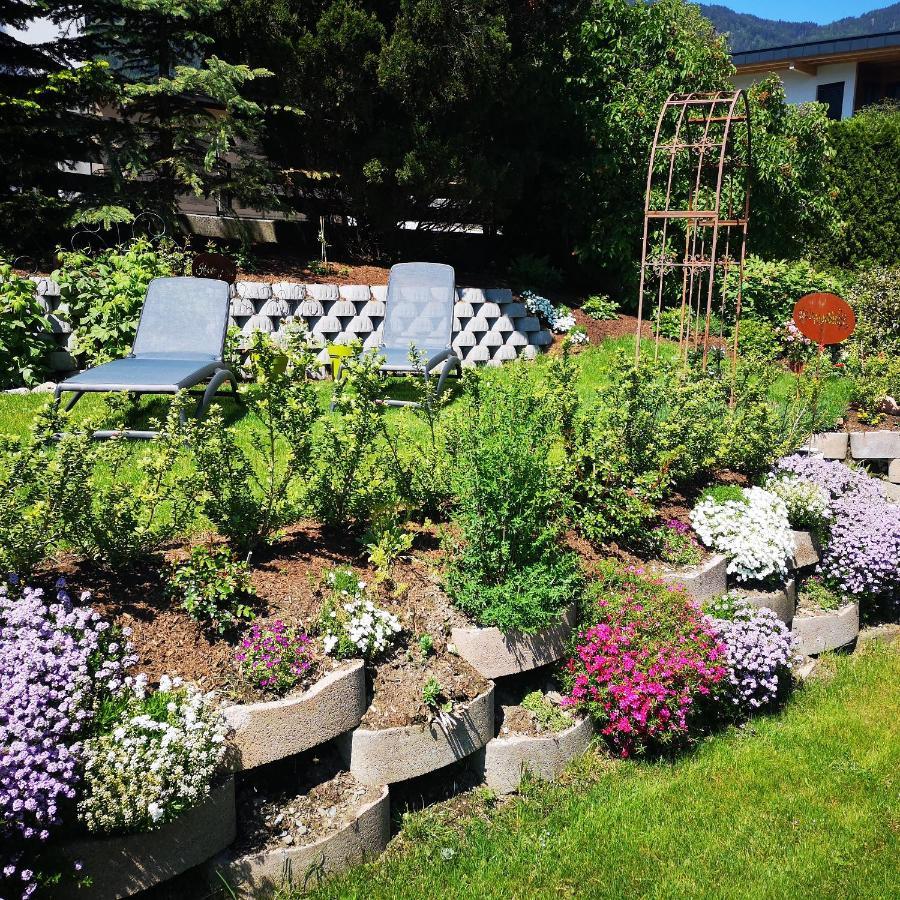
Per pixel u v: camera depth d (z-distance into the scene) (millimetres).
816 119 13203
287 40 9602
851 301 11250
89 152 10352
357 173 10609
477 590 4402
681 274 12422
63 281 8250
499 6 10516
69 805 2951
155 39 10477
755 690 5164
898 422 8766
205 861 3242
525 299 11227
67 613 3449
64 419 3916
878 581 6465
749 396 7344
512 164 11406
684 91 12188
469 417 5305
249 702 3492
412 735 3791
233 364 7734
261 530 4340
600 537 5445
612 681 4406
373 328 9648
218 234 11625
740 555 5734
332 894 3346
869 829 4047
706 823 4016
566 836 3840
